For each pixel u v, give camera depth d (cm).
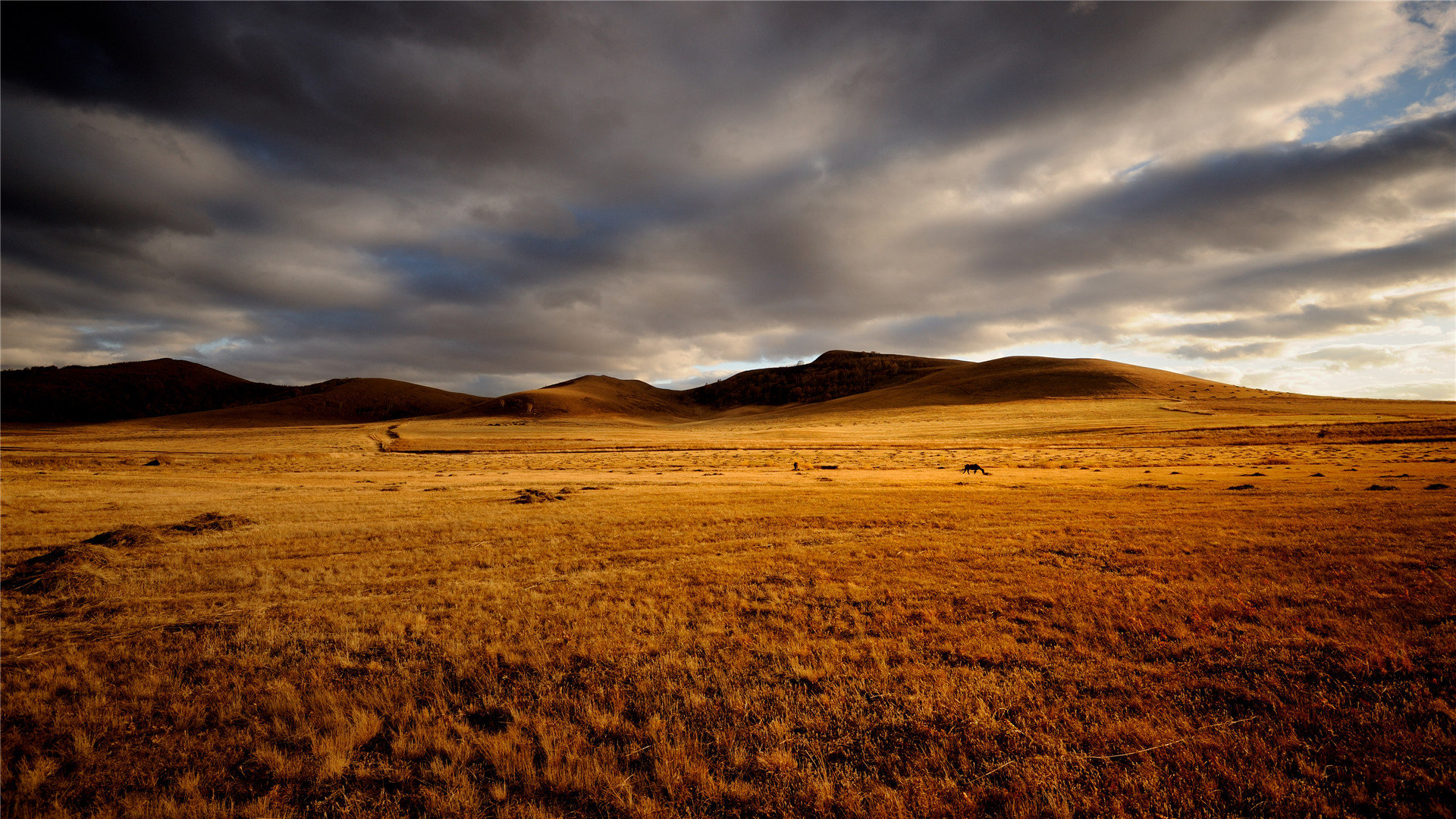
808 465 5512
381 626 1071
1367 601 1013
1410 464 3750
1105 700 704
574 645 946
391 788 591
